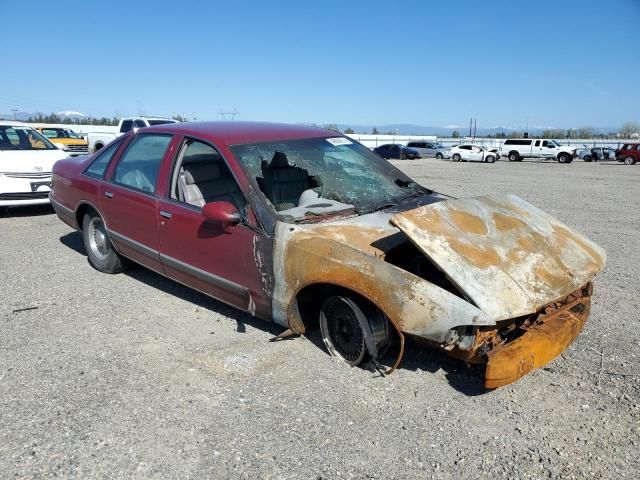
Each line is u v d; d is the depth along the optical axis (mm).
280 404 3072
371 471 2549
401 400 3131
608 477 2535
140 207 4551
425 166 31812
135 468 2539
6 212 8875
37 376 3369
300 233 3488
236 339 3916
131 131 5133
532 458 2658
